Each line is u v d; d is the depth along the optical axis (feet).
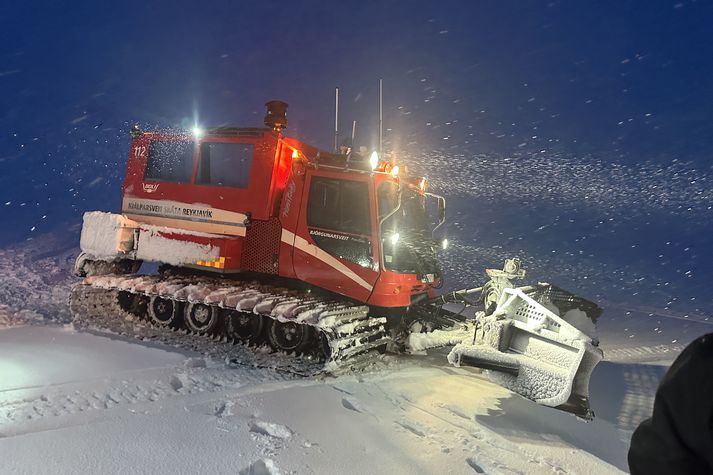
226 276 24.14
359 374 18.84
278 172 22.48
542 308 16.10
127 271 27.04
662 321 34.22
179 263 23.44
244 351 20.92
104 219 25.36
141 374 16.99
